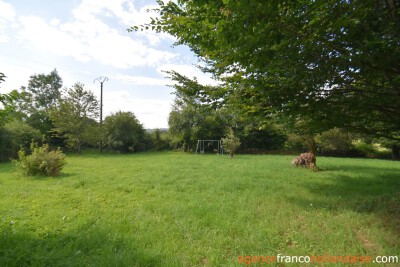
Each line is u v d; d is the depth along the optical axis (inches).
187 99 225.1
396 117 169.9
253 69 141.6
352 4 102.2
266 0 90.6
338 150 1046.4
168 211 201.5
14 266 117.4
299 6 101.4
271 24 101.9
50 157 385.1
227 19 98.9
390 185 309.6
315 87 146.2
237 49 120.6
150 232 158.4
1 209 202.5
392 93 136.6
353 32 106.0
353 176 387.2
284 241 149.6
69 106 956.6
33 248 134.0
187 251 133.5
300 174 404.2
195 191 276.5
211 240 146.9
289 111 178.5
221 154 1086.4
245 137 1225.4
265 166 520.7
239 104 205.5
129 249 134.6
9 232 149.9
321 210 204.2
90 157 808.3
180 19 121.8
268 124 271.9
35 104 1696.6
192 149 1243.8
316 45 117.1
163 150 1304.1
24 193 259.4
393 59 114.7
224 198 243.1
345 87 151.1
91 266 117.0
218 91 198.7
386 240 147.4
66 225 169.0
